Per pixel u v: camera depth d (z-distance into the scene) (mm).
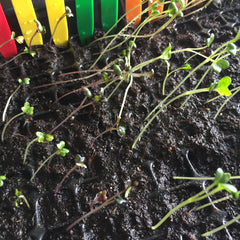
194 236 132
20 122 166
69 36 208
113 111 169
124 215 136
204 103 172
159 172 150
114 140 159
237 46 200
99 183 145
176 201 143
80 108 165
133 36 187
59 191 144
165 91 177
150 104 173
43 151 154
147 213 138
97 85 180
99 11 208
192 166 151
